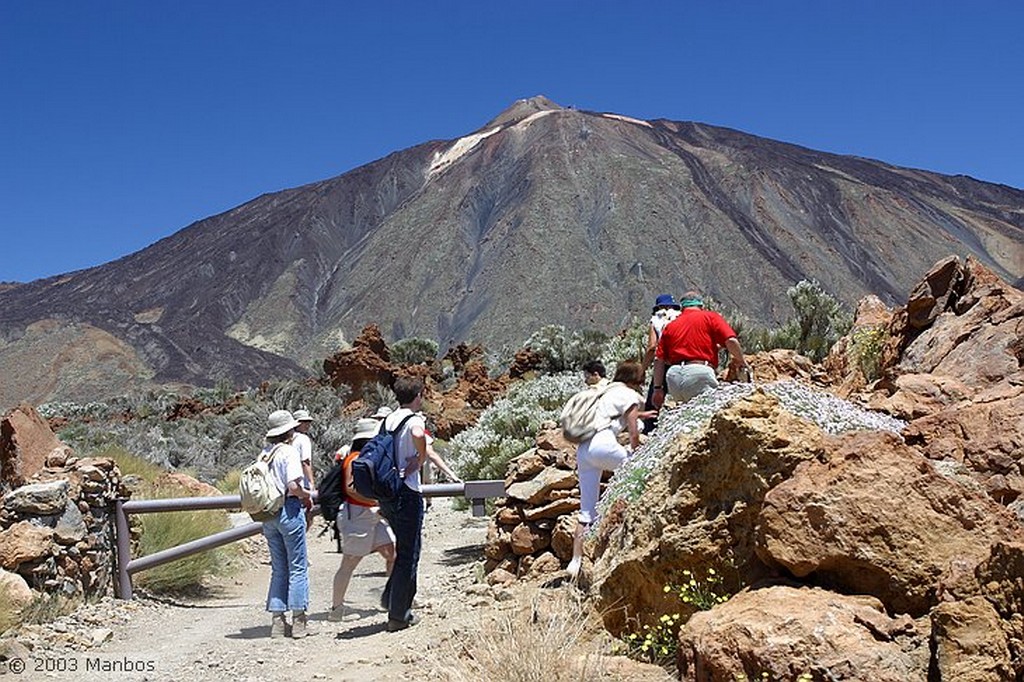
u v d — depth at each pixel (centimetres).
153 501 1047
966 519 514
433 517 1716
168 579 1124
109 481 1049
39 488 941
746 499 573
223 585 1223
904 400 805
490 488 1045
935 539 510
